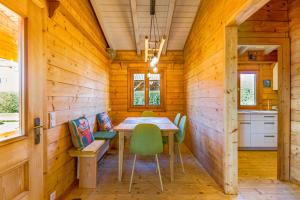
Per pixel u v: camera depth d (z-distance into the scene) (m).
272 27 3.16
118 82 5.89
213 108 3.20
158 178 3.19
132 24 4.68
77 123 2.92
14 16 1.64
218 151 2.96
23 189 1.67
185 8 4.14
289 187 2.86
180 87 5.91
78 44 3.18
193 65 4.65
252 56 5.11
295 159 2.98
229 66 2.65
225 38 2.66
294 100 3.00
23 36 1.71
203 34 3.79
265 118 4.85
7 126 1.57
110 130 4.46
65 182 2.65
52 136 2.28
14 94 1.64
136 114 5.90
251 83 5.57
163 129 3.04
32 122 1.79
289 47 3.11
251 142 4.85
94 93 4.18
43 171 2.04
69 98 2.83
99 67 4.57
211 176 3.27
